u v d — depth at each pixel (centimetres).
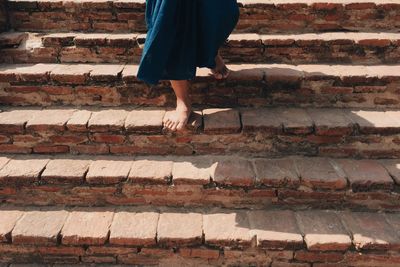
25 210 262
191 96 296
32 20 336
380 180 250
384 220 249
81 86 295
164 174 258
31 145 281
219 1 249
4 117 282
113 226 246
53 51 318
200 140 276
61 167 267
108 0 331
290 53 316
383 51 313
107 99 298
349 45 312
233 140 275
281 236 235
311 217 252
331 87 292
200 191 259
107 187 261
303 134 271
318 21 334
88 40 314
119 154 282
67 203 267
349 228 241
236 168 265
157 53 246
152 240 238
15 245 246
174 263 249
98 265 251
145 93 296
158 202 264
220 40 263
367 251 233
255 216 253
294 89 293
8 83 295
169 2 234
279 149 277
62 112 290
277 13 333
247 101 297
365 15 332
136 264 251
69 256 249
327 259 238
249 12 332
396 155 274
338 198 256
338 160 273
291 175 256
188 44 254
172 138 277
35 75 291
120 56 319
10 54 318
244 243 236
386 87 290
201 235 238
